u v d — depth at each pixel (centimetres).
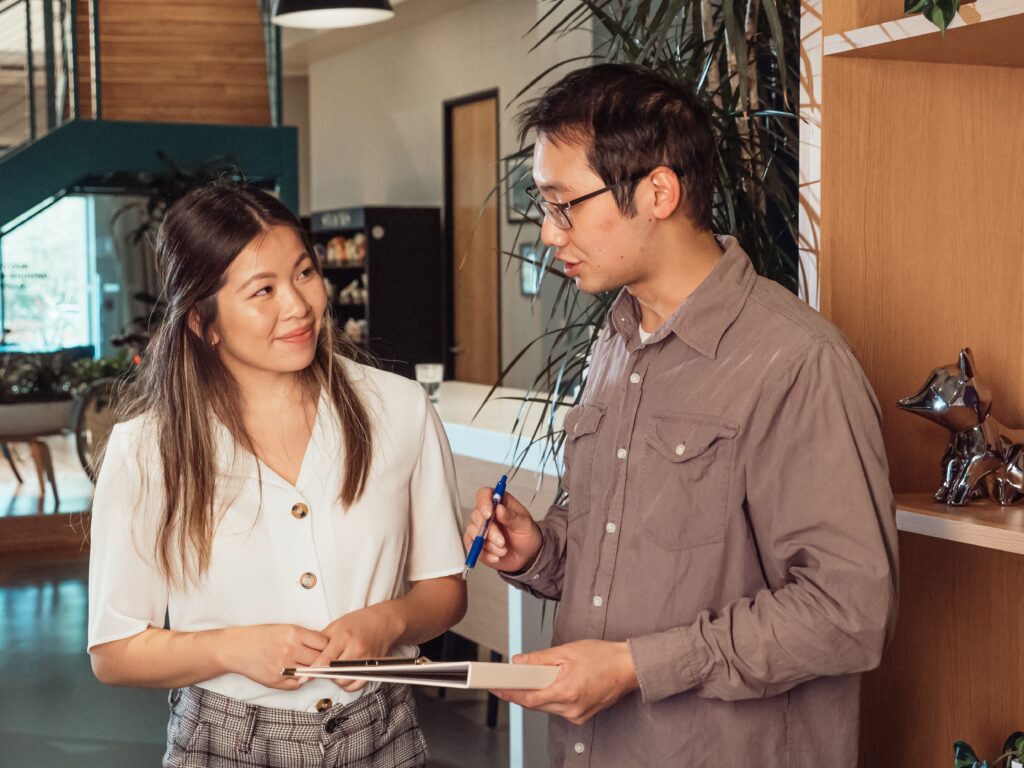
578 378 229
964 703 186
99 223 1262
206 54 911
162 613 165
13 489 887
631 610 149
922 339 180
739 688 140
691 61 228
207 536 158
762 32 244
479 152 952
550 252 226
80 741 429
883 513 140
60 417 800
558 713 140
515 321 903
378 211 968
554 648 141
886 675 188
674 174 143
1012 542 148
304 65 1279
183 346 160
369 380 170
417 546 174
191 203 158
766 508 143
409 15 986
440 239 998
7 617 595
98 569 161
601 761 155
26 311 1247
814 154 175
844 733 150
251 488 160
